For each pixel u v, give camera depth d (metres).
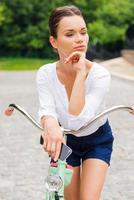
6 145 10.00
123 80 29.22
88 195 3.54
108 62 41.47
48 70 3.62
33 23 58.41
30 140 10.50
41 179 7.53
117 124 12.56
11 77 33.16
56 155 3.19
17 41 58.34
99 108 3.61
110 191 6.90
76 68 3.36
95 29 54.09
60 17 3.41
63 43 3.41
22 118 13.58
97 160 3.67
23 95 20.36
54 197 3.17
